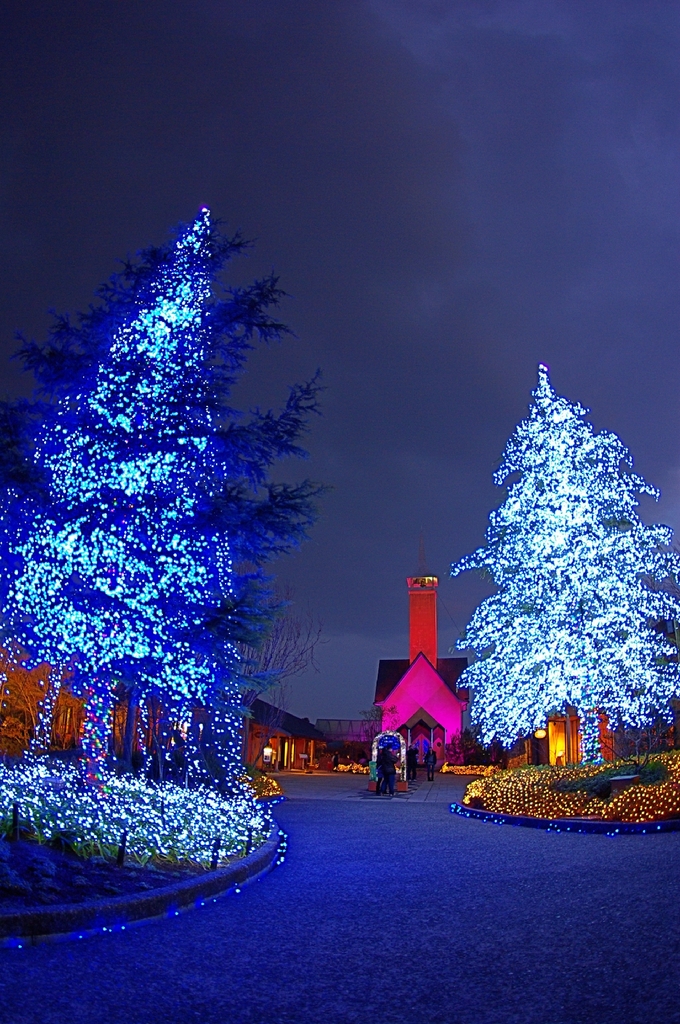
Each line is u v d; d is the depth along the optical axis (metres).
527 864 10.09
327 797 24.48
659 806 13.76
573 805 15.34
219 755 19.83
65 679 18.08
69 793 11.46
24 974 5.33
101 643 13.47
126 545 13.12
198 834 10.30
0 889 6.62
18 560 12.56
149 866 8.44
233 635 12.64
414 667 54.78
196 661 13.46
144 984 5.22
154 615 13.09
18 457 11.80
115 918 6.74
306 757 52.88
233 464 14.18
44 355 14.25
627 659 22.55
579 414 24.59
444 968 5.53
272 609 12.75
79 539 12.88
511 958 5.69
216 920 7.10
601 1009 4.56
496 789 18.05
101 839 8.76
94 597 13.07
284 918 7.17
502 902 7.68
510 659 24.61
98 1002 4.85
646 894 7.54
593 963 5.43
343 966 5.63
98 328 14.73
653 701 22.59
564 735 33.00
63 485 13.64
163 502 13.24
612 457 24.17
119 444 13.52
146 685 13.93
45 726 22.09
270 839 11.95
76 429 13.80
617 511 23.81
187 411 13.82
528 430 24.84
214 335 14.73
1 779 12.25
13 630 13.45
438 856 11.12
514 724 24.42
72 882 7.22
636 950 5.65
